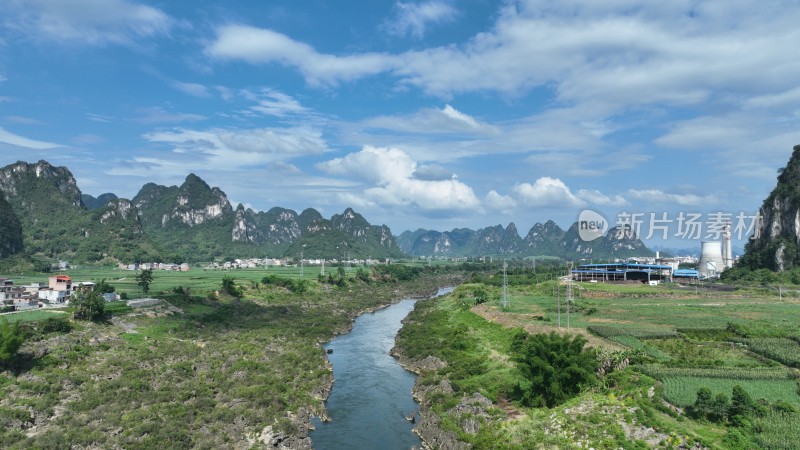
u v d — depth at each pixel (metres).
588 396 57.75
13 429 58.03
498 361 83.00
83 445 54.91
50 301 117.88
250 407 68.44
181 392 72.25
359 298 193.12
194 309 129.50
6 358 71.31
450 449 58.59
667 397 55.03
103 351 86.38
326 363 96.81
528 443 51.19
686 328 88.69
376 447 63.19
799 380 60.19
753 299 130.75
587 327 92.38
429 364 94.50
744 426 48.28
